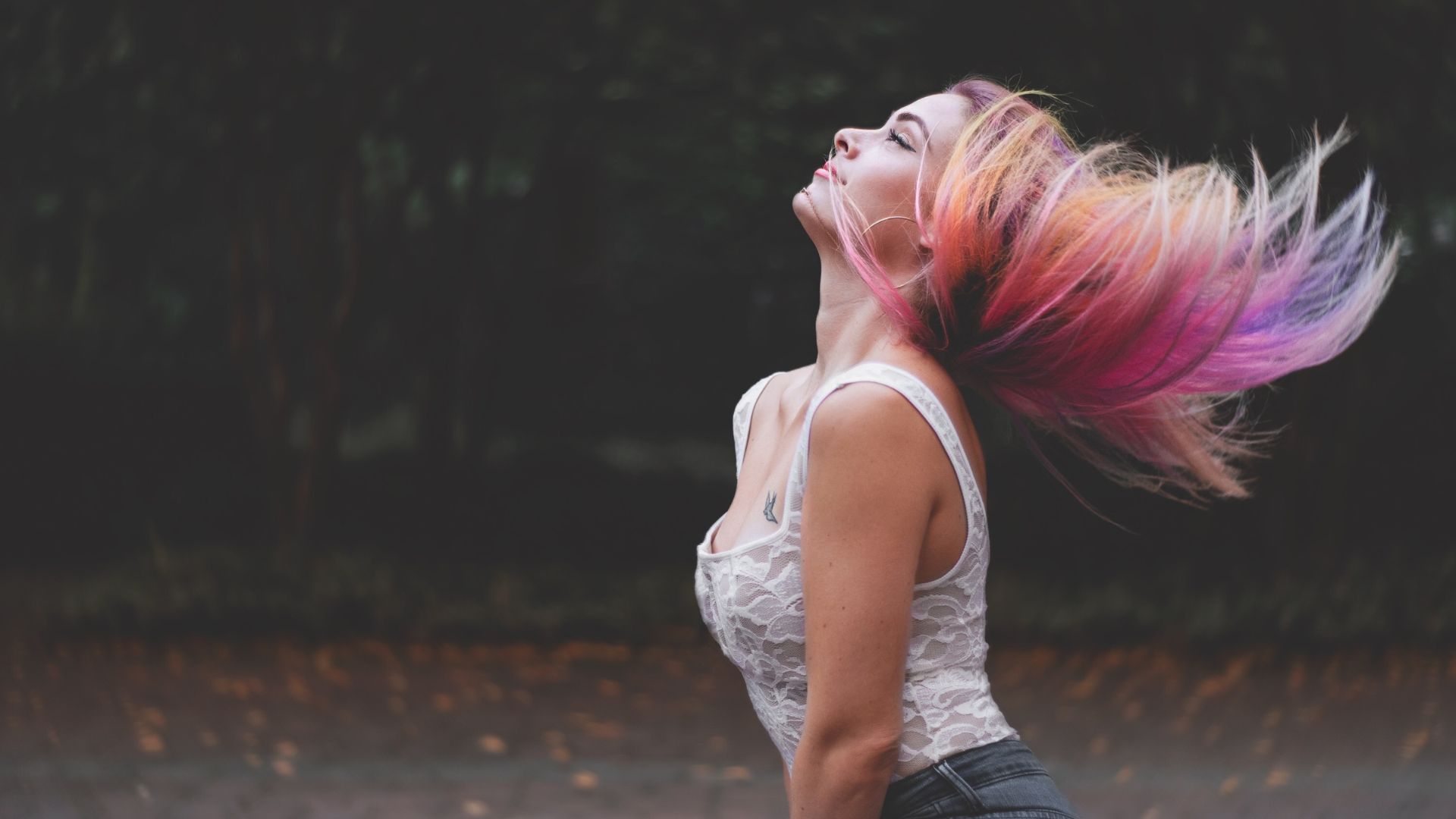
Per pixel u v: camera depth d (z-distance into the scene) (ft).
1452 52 29.43
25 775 17.51
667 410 64.75
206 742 19.29
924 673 4.52
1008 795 4.49
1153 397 5.13
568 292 59.62
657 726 20.57
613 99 38.63
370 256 31.78
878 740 4.26
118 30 29.53
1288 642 26.25
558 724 20.67
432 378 45.68
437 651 26.12
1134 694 23.15
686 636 27.53
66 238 36.70
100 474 38.34
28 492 37.32
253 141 30.55
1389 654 26.07
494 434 58.29
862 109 36.06
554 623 26.91
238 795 16.76
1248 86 30.96
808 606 4.33
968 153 4.65
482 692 22.82
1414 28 28.66
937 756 4.49
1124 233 4.53
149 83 31.01
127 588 27.61
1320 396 30.81
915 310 4.66
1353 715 21.56
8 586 32.76
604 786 17.34
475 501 42.11
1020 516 37.40
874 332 4.79
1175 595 28.45
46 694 22.12
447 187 41.22
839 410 4.32
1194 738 20.12
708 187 47.88
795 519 4.49
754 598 4.57
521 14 31.78
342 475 44.01
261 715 20.95
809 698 4.34
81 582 31.37
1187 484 5.54
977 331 4.67
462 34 31.76
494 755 18.85
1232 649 26.32
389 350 52.11
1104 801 16.79
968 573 4.52
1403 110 30.22
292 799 16.66
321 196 30.96
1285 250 5.16
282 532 31.40
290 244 31.30
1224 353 4.98
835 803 4.30
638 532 38.55
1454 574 28.48
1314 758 18.89
